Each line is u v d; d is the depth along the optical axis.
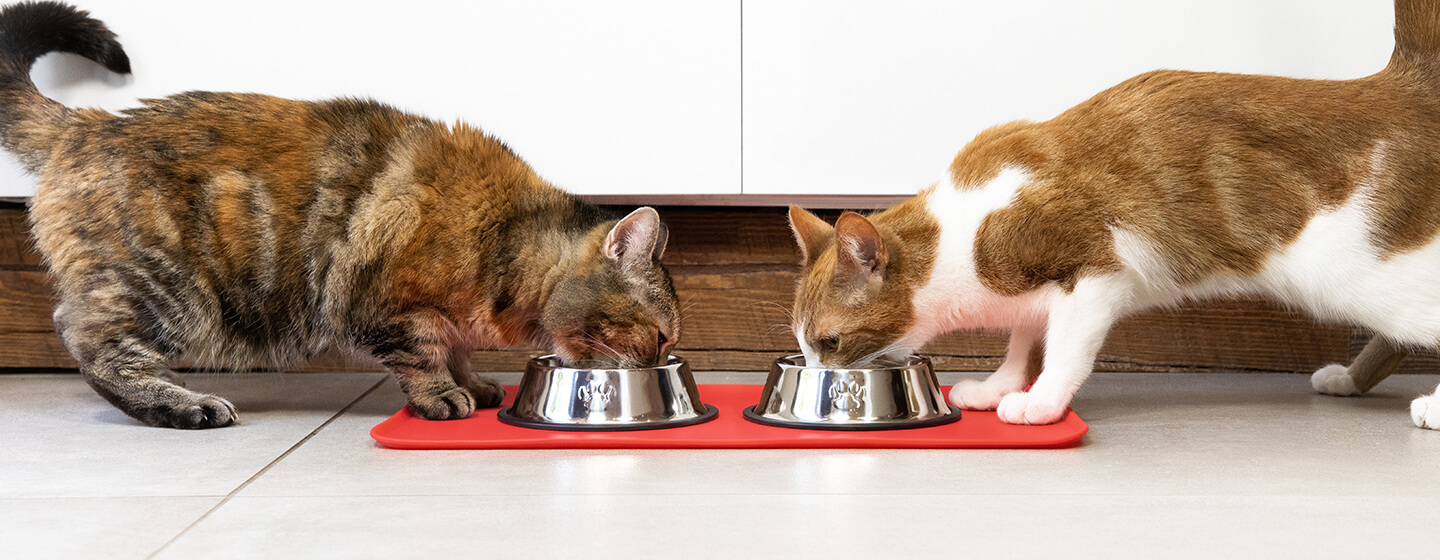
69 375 3.29
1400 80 2.38
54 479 1.84
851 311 2.42
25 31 2.52
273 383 3.13
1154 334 3.28
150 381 2.38
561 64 2.91
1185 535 1.48
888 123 2.91
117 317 2.32
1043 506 1.64
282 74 2.89
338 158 2.38
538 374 2.35
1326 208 2.30
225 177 2.33
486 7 2.88
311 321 2.42
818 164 2.94
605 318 2.50
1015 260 2.33
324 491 1.75
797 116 2.92
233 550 1.42
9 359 3.28
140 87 2.88
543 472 1.90
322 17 2.87
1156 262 2.35
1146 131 2.37
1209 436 2.24
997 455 2.04
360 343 2.41
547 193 2.57
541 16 2.88
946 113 2.90
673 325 2.61
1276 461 1.97
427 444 2.10
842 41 2.88
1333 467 1.92
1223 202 2.34
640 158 2.95
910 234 2.41
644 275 2.52
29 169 2.48
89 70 2.87
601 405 2.26
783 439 2.11
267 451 2.09
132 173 2.29
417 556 1.39
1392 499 1.68
